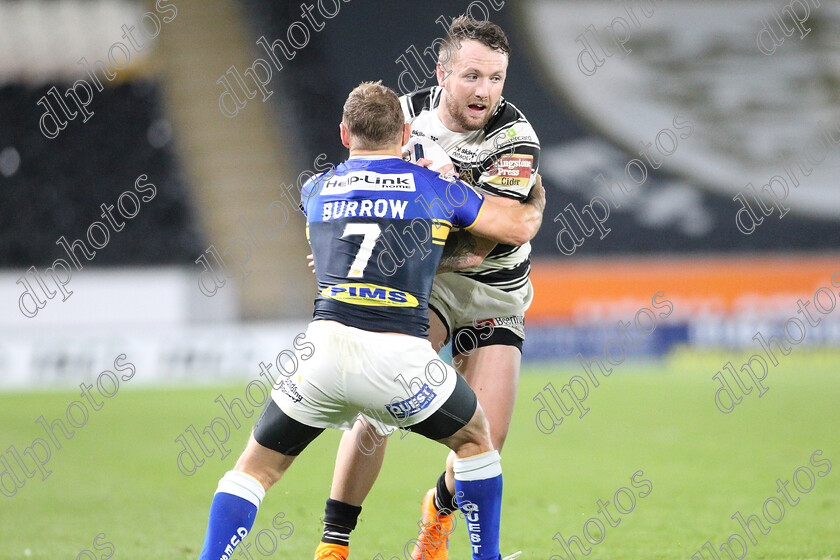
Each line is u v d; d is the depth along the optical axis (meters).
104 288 58.56
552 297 64.06
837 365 60.91
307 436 11.88
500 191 14.16
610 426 36.03
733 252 70.19
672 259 68.50
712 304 63.66
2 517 20.14
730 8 78.31
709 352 62.53
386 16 78.56
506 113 14.32
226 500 11.62
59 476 26.02
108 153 73.25
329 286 11.97
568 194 72.50
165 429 35.59
